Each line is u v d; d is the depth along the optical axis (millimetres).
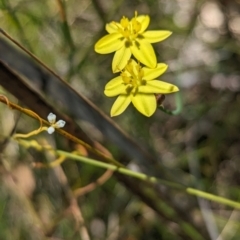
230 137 403
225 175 395
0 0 283
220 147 401
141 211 366
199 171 372
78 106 283
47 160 328
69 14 367
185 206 329
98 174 360
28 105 255
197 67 412
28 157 329
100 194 367
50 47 346
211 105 409
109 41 209
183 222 318
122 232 365
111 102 370
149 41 208
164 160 390
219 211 379
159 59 393
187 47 414
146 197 306
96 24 368
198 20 421
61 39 337
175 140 402
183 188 245
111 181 356
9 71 250
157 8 380
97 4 338
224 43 408
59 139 317
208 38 418
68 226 342
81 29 366
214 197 246
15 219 349
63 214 306
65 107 285
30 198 329
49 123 216
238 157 398
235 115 405
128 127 370
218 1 415
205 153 395
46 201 339
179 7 407
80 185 335
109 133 291
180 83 384
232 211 378
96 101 367
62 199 333
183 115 411
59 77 237
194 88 417
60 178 321
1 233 348
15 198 343
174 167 385
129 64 208
